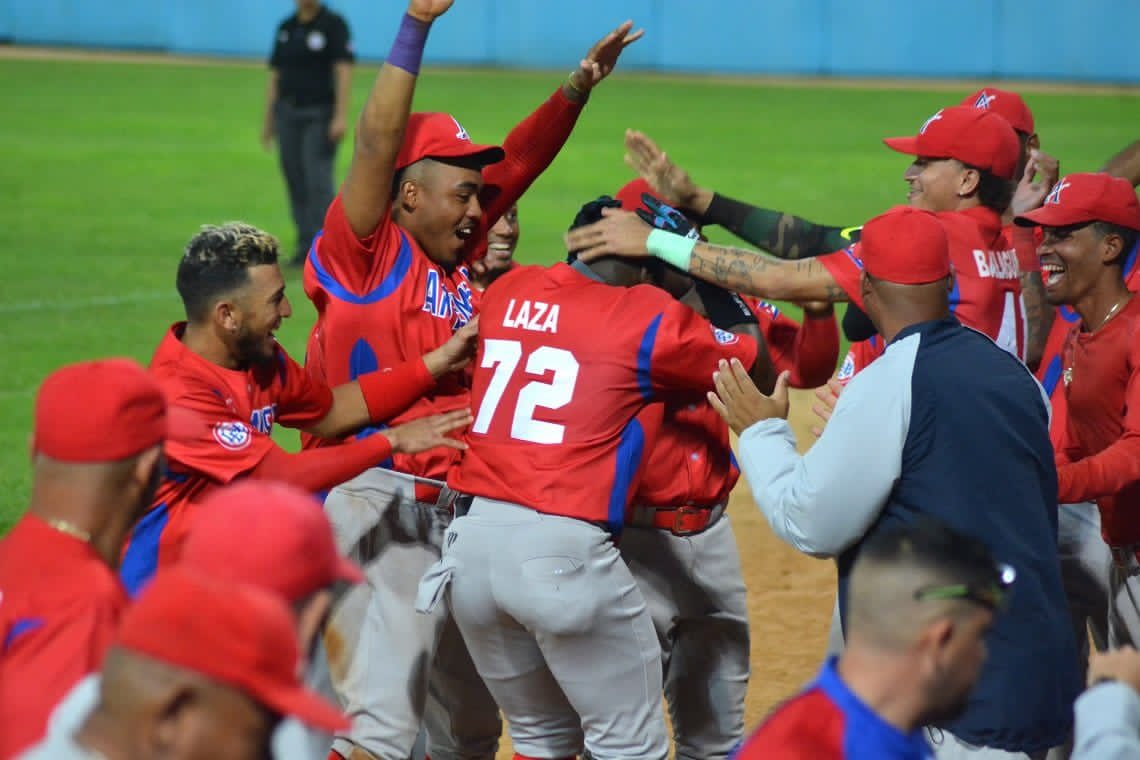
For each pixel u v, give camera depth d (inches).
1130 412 652.7
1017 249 829.2
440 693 733.3
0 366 1611.7
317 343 715.4
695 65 5674.2
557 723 668.7
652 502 692.7
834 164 3398.1
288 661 329.1
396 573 690.2
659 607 705.6
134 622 325.1
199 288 610.9
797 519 563.8
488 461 636.7
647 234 665.0
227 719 322.7
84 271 2142.0
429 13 645.3
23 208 2684.5
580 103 789.2
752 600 1051.3
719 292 676.1
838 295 672.4
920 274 565.3
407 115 655.8
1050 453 568.1
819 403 714.8
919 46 5477.4
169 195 2854.3
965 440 547.5
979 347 565.3
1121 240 692.1
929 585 380.2
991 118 731.4
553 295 651.5
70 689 400.8
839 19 5526.6
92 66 5285.4
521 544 616.7
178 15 5777.6
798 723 378.9
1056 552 565.3
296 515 371.6
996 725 544.7
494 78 5162.4
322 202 2192.4
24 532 431.5
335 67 2162.9
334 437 685.9
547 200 2847.0
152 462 441.7
